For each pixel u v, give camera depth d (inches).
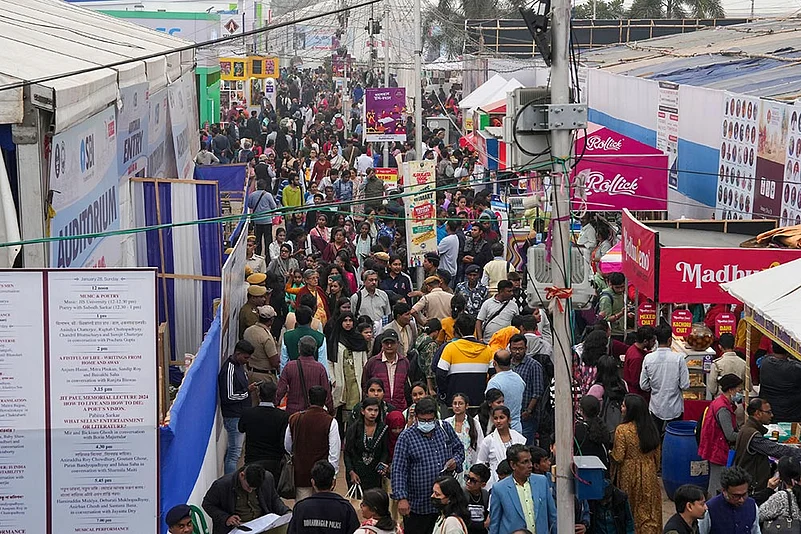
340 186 1774.1
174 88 1387.8
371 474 698.8
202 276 959.0
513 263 1123.3
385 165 2091.5
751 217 1240.2
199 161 1894.7
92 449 506.3
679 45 2425.0
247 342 809.5
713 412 734.5
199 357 708.0
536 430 776.3
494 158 1894.7
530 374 768.3
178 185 952.3
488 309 926.4
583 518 574.6
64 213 687.7
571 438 544.7
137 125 995.9
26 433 502.9
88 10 1683.1
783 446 675.4
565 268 537.3
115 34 1293.1
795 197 1087.6
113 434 506.3
